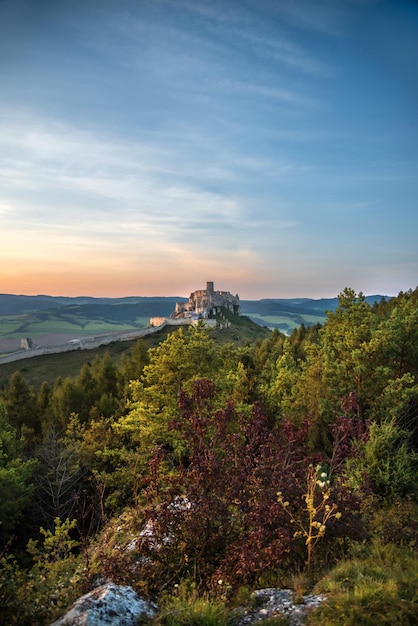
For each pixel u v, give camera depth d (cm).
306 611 601
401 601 579
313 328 7056
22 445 3200
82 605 626
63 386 4556
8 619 684
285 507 820
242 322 16888
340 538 859
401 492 1282
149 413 2323
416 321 2395
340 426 1188
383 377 2145
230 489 860
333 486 920
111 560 838
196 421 978
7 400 4462
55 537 1535
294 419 2248
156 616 632
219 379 2445
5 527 2322
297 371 3080
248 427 1003
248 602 675
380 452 1348
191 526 852
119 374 5188
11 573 941
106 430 3195
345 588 643
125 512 1452
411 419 2184
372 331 2306
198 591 756
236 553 773
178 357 2488
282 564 795
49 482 2622
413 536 928
